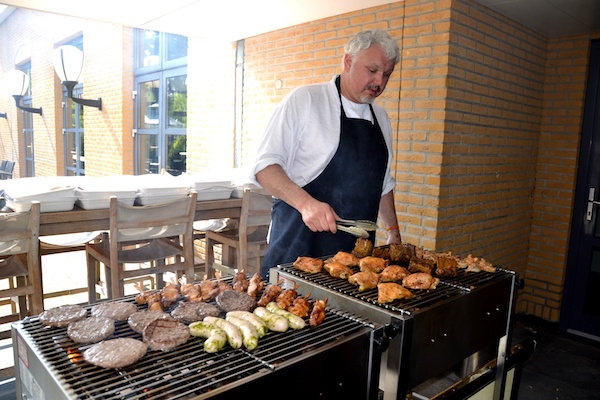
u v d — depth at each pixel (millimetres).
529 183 3994
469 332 1363
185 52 5609
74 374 848
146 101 6461
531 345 1745
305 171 1842
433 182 3070
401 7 3141
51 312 1065
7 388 2498
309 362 930
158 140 6211
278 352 948
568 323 3953
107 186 2906
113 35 6527
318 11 3482
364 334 1045
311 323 1084
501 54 3385
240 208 3354
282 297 1228
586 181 3812
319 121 1804
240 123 4555
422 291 1321
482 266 1549
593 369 3236
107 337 987
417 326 1157
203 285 1288
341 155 1819
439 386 1697
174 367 891
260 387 848
